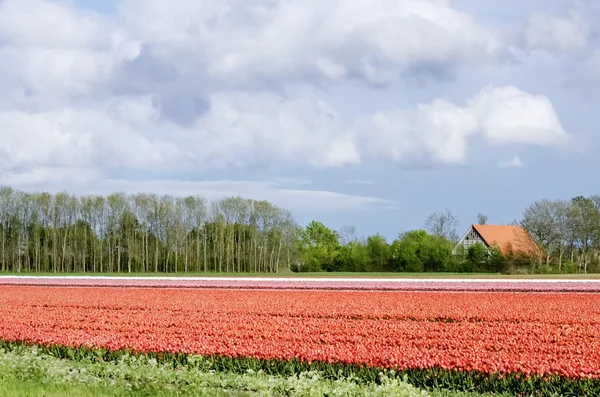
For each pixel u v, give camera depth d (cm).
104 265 10100
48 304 3628
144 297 3988
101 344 2136
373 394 1461
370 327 2597
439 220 10900
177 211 10100
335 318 2973
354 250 9094
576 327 2617
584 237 8406
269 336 2375
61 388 1495
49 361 1795
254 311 3238
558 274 7300
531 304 3447
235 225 10231
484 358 1811
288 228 10125
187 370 1748
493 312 3106
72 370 1766
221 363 1953
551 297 3834
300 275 7462
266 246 10056
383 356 1839
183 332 2502
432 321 2892
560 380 1641
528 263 7906
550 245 8181
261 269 10106
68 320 2895
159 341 2170
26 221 9925
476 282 5025
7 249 9850
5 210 9831
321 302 3625
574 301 3588
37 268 9850
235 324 2711
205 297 3969
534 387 1644
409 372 1758
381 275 7244
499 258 7900
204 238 10150
